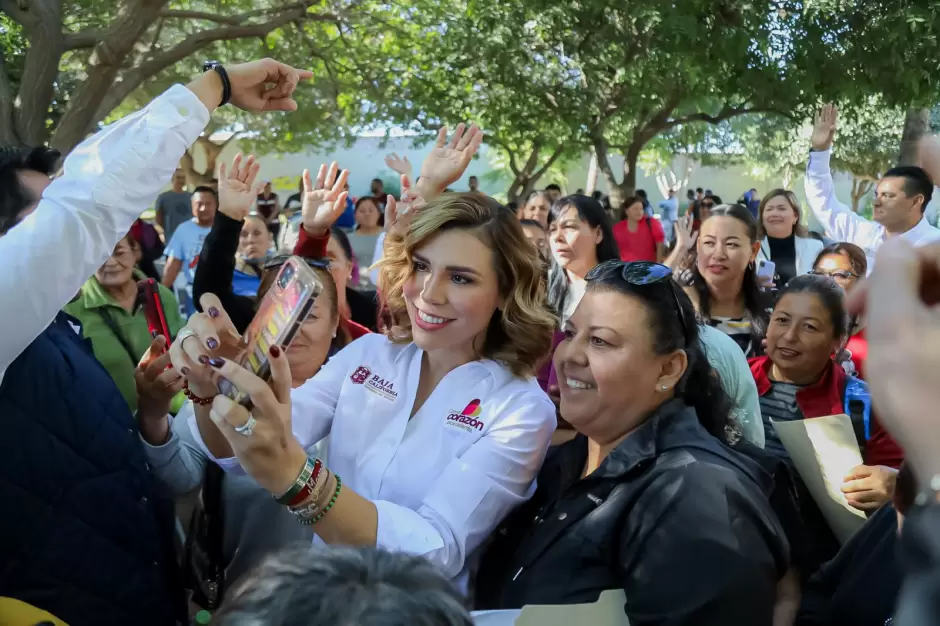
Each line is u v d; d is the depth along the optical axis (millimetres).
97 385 1753
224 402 1438
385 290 2100
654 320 1673
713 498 1461
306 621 764
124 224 1481
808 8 11195
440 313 1839
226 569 2232
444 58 13406
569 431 2553
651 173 36125
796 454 2070
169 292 3914
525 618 1468
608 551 1585
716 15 11234
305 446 2033
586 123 14477
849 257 3650
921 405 756
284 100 1861
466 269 1818
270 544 2146
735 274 3283
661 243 9516
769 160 30047
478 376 1906
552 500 1834
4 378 1545
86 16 11273
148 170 1490
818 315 2639
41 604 1541
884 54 11008
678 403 1737
